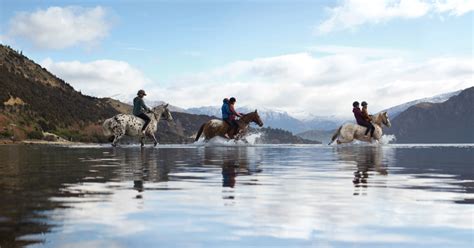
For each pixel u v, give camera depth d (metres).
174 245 2.50
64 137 79.12
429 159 11.54
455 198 4.30
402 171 7.56
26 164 8.69
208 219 3.20
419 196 4.43
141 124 20.39
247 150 16.61
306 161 10.31
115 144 20.25
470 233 2.84
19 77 98.12
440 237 2.74
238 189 4.89
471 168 8.33
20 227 2.86
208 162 9.44
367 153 14.98
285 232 2.83
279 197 4.30
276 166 8.55
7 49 113.56
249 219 3.21
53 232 2.73
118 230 2.82
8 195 4.24
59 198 4.08
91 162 9.34
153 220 3.14
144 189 4.82
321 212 3.52
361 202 4.02
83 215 3.28
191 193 4.53
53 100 95.62
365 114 22.84
